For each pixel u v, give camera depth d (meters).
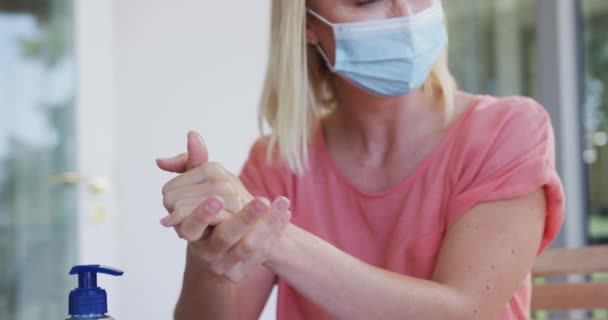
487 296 1.09
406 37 1.28
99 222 3.12
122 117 3.39
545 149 1.18
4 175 3.10
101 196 3.12
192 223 0.92
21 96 3.10
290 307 1.32
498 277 1.10
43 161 3.12
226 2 3.49
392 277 1.05
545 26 3.42
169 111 3.43
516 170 1.15
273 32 1.34
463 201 1.16
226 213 0.96
